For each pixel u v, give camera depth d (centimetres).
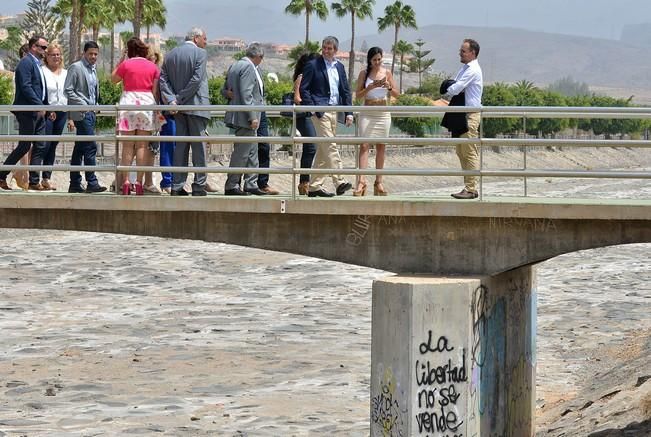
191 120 1961
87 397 3012
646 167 14712
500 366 1834
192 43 2003
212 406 2922
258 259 6147
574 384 3134
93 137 1862
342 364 3438
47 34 15038
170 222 1833
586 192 10988
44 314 4316
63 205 1822
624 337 3853
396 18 19875
